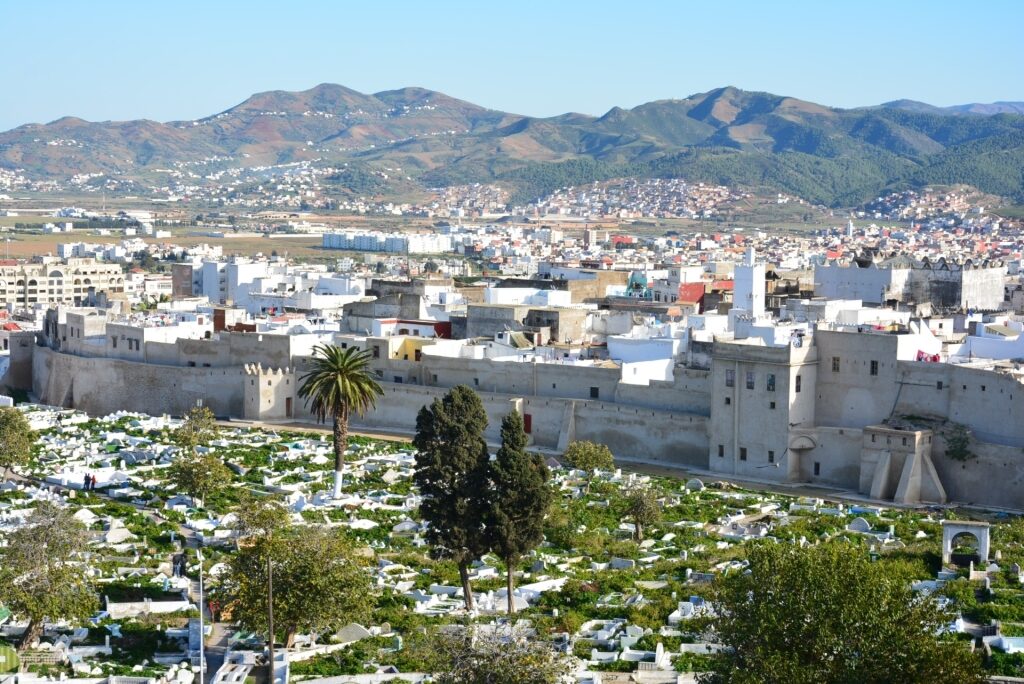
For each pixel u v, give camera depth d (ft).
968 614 471.62
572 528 609.01
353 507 654.12
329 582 448.65
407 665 425.28
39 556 449.48
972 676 346.74
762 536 603.67
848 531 611.47
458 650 398.83
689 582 520.01
